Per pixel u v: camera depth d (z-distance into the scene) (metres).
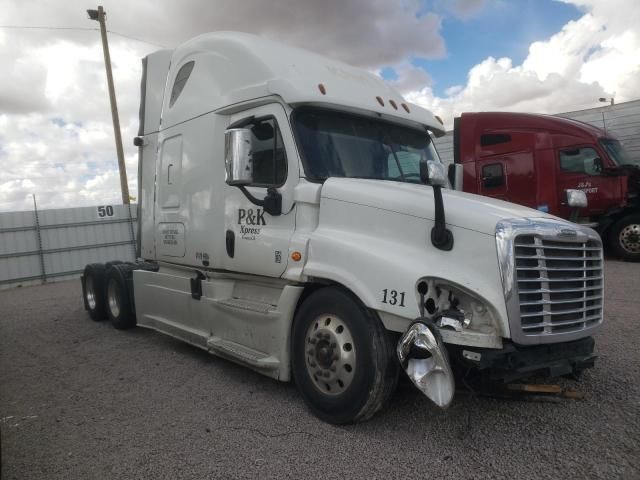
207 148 5.28
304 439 3.65
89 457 3.53
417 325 3.26
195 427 3.95
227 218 5.05
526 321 3.33
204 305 5.41
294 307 4.29
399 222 3.72
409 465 3.25
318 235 4.07
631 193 11.91
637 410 3.92
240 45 5.08
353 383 3.68
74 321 8.64
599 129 12.39
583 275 3.69
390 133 5.03
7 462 3.50
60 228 19.22
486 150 12.62
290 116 4.40
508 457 3.30
